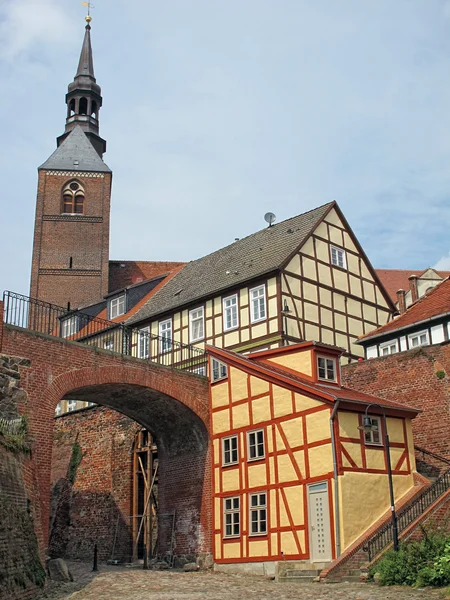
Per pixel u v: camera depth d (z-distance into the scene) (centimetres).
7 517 1566
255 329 3253
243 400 2533
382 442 2273
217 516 2536
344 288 3528
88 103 6100
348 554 1986
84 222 5403
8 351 2083
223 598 1688
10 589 1449
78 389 2362
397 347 2980
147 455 3131
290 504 2253
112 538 3159
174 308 3644
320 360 2477
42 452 2084
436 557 1766
